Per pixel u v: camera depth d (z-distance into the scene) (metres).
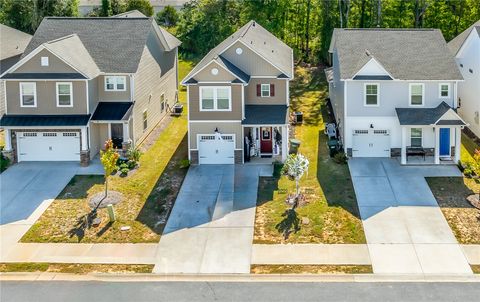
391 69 33.12
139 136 36.16
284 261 22.44
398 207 26.86
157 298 19.89
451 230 24.58
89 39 37.06
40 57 32.53
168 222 26.02
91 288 20.67
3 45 40.38
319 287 20.42
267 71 33.78
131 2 65.62
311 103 44.41
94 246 23.95
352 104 32.88
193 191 29.27
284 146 32.50
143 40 37.22
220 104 32.41
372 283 20.66
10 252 23.45
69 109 33.03
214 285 20.72
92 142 33.62
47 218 26.47
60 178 31.03
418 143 32.88
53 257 23.03
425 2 52.31
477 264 21.88
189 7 64.25
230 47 33.78
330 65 53.62
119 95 34.81
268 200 28.06
